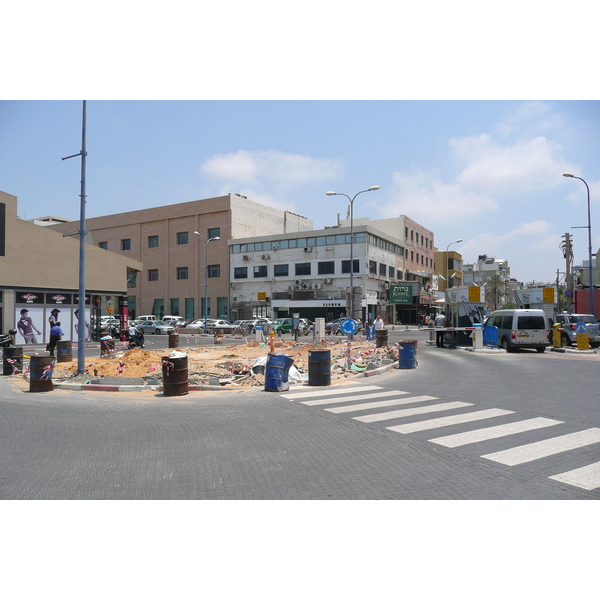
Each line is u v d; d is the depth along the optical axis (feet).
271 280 189.26
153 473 18.35
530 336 73.05
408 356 52.54
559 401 31.94
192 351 78.79
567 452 20.04
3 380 48.98
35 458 20.53
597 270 174.81
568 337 84.43
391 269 204.74
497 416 27.32
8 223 86.12
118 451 21.49
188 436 24.08
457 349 82.64
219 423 27.04
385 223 222.69
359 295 175.22
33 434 25.02
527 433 23.35
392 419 26.86
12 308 86.33
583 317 86.53
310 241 184.55
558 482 16.69
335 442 22.18
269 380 38.24
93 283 101.30
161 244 212.02
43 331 91.40
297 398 34.60
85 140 50.14
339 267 179.32
